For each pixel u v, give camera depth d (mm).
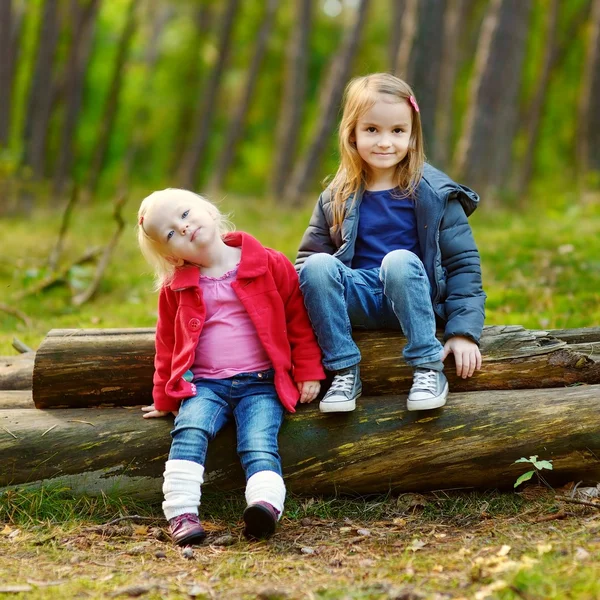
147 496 4672
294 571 3854
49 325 8438
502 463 4543
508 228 12430
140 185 37469
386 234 4848
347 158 4887
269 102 36750
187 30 35594
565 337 4973
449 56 22328
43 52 23984
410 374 4805
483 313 4711
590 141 22516
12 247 13055
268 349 4555
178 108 36156
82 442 4676
